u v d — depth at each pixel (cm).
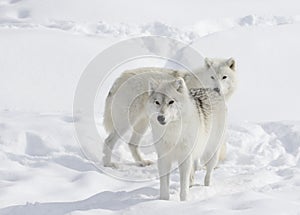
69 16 1941
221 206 429
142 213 430
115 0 2109
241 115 998
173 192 556
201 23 1942
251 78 1196
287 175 630
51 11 1997
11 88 1176
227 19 1997
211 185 587
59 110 1014
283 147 774
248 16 1983
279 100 1080
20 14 2006
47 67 1302
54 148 739
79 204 504
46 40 1467
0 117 859
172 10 2077
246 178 612
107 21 1902
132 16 1967
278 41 1394
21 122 819
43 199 538
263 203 423
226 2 2234
